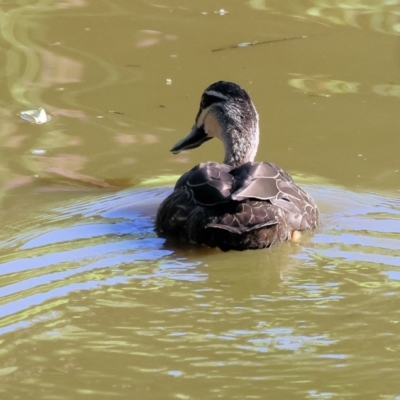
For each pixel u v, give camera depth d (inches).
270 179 463.2
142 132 607.8
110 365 343.0
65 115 629.0
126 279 411.2
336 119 628.1
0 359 346.6
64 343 357.7
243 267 425.4
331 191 526.9
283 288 403.9
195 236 444.5
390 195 521.7
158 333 364.5
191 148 569.6
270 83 681.6
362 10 840.9
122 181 543.8
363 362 343.9
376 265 426.6
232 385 328.8
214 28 785.6
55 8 829.8
